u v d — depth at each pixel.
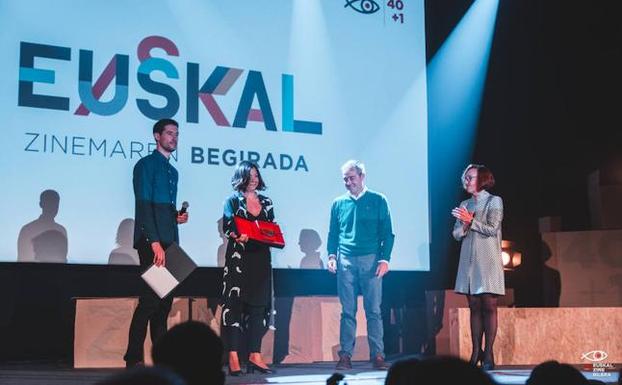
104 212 5.28
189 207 5.51
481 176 4.79
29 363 5.26
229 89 5.70
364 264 4.95
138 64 5.46
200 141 5.58
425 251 6.12
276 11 5.90
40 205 5.12
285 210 5.78
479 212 4.73
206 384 1.48
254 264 4.52
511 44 6.83
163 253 4.05
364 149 6.06
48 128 5.16
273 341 5.39
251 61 5.79
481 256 4.66
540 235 6.69
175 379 1.05
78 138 5.24
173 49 5.56
